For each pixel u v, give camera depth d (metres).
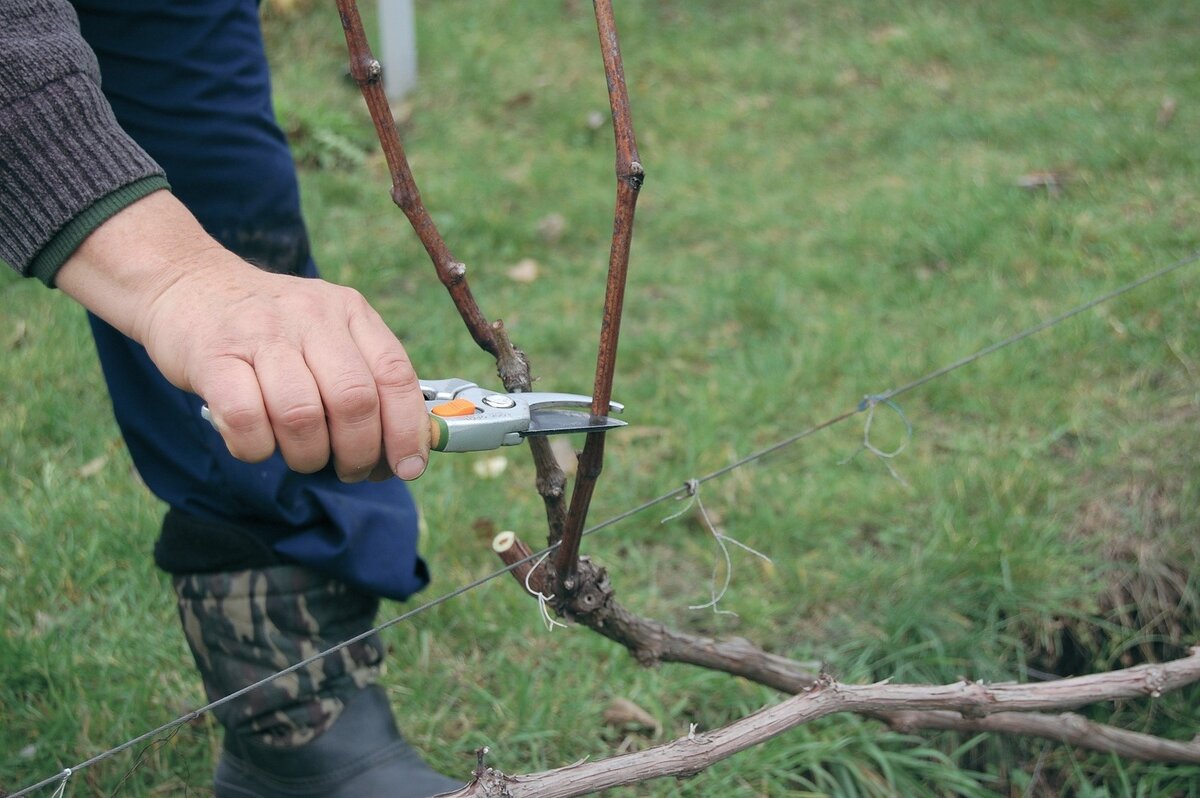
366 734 1.59
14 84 1.00
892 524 2.43
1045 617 2.24
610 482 2.60
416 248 3.62
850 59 4.88
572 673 2.07
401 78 4.61
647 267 3.54
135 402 1.57
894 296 3.26
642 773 1.15
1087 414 2.67
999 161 3.95
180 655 2.04
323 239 3.64
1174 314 2.92
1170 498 2.42
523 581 1.31
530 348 3.11
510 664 2.05
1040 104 4.33
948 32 4.99
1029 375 2.84
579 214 3.80
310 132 4.16
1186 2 5.08
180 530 1.58
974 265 3.33
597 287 3.43
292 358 0.91
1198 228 3.29
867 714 1.60
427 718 1.94
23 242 1.01
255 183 1.59
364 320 0.97
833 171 4.09
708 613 2.23
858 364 2.92
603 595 1.32
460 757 1.90
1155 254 3.20
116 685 1.97
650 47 5.03
